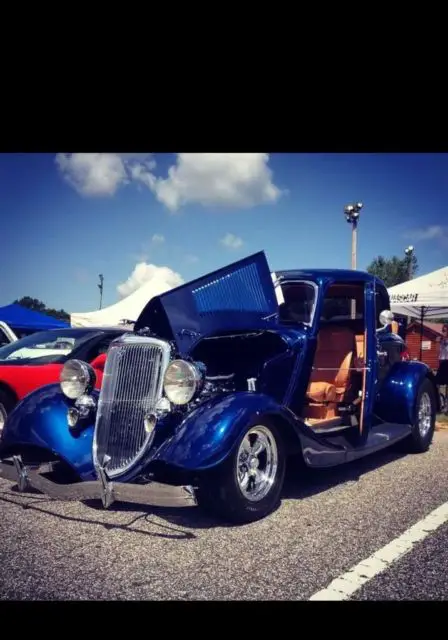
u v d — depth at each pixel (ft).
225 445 11.52
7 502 14.20
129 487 11.29
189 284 14.20
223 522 12.52
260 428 12.75
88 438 13.61
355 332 19.51
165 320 14.03
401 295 35.45
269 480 12.92
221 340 15.99
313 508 13.61
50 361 22.09
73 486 12.01
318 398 17.25
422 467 18.25
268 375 14.93
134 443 12.54
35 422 13.87
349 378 18.43
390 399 19.84
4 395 21.63
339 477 16.83
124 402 12.89
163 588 9.21
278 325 15.62
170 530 12.00
